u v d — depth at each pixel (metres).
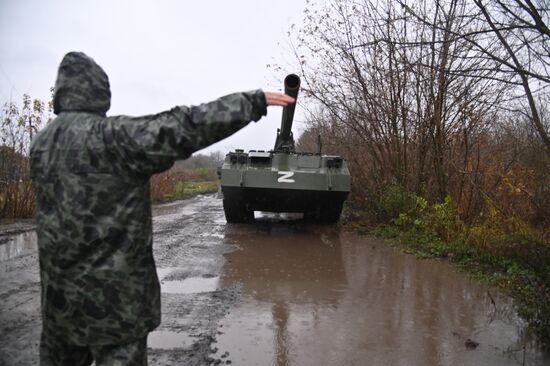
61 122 1.85
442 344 3.77
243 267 6.39
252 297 4.98
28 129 10.39
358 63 11.25
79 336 1.84
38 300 4.55
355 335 3.93
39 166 1.85
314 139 18.28
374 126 10.81
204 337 3.75
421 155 9.66
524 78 4.62
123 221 1.81
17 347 3.41
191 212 14.20
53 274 1.83
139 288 1.87
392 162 10.62
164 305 4.57
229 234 9.35
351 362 3.39
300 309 4.61
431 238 8.05
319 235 9.40
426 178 9.66
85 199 1.77
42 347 1.97
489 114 9.16
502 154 8.25
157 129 1.74
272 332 3.94
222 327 4.02
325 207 10.02
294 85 6.37
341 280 5.82
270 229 10.17
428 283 5.71
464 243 7.16
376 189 10.89
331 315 4.44
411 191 9.92
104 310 1.80
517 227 6.56
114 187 1.79
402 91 10.15
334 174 8.79
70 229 1.77
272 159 9.12
